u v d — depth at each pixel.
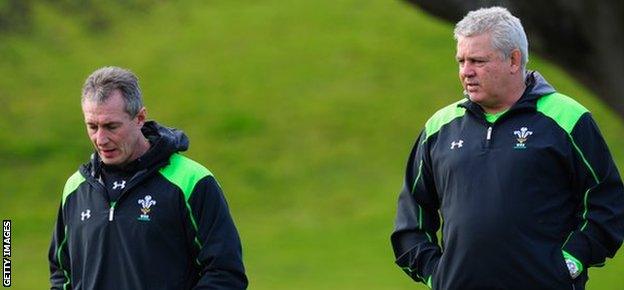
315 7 105.06
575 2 34.84
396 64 94.38
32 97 90.56
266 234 72.38
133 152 18.00
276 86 92.19
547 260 17.67
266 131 86.31
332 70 94.19
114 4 55.84
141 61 95.12
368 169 81.19
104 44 96.94
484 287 17.86
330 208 76.19
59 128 87.44
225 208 18.20
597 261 18.05
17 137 86.44
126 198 18.06
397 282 62.34
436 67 93.75
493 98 18.02
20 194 79.38
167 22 101.25
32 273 64.62
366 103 89.31
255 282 63.22
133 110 17.73
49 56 94.19
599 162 18.03
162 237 17.92
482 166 18.05
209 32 100.38
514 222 17.70
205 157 83.12
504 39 17.77
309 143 84.75
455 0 34.47
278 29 101.12
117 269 18.02
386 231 71.81
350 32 100.06
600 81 36.62
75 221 18.45
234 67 94.69
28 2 53.34
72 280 18.58
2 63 85.38
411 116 87.38
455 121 18.70
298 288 62.03
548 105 18.12
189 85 91.88
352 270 65.19
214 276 17.83
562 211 17.98
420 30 99.81
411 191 19.38
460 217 18.08
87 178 18.36
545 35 35.69
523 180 17.80
